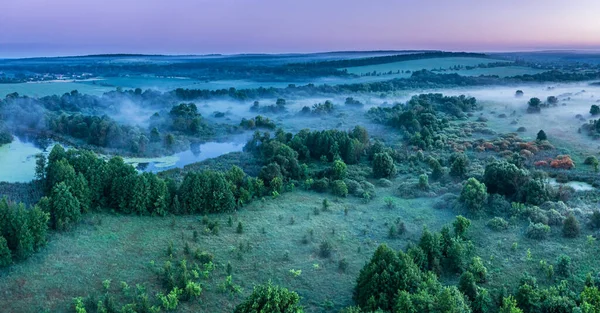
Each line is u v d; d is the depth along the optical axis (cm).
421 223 7450
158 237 6744
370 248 6600
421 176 9012
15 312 4834
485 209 7812
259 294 4444
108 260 5969
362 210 8050
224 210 7825
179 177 10081
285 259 6222
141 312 4894
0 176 9906
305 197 8700
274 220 7550
